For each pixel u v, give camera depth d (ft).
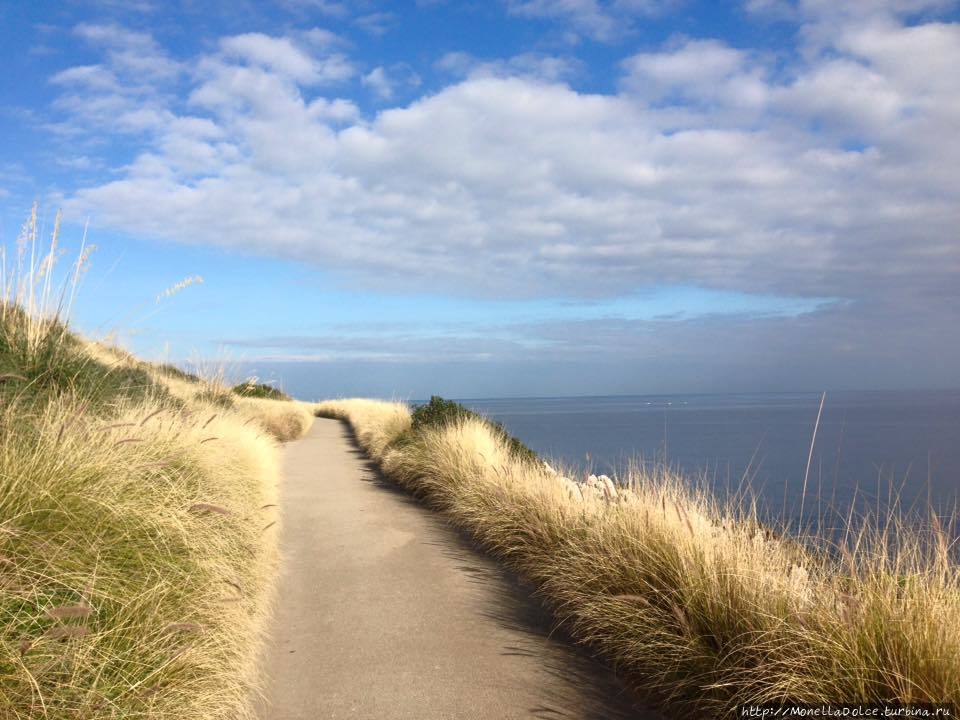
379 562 23.06
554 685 13.67
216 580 14.44
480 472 30.78
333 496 35.83
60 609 9.48
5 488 12.10
